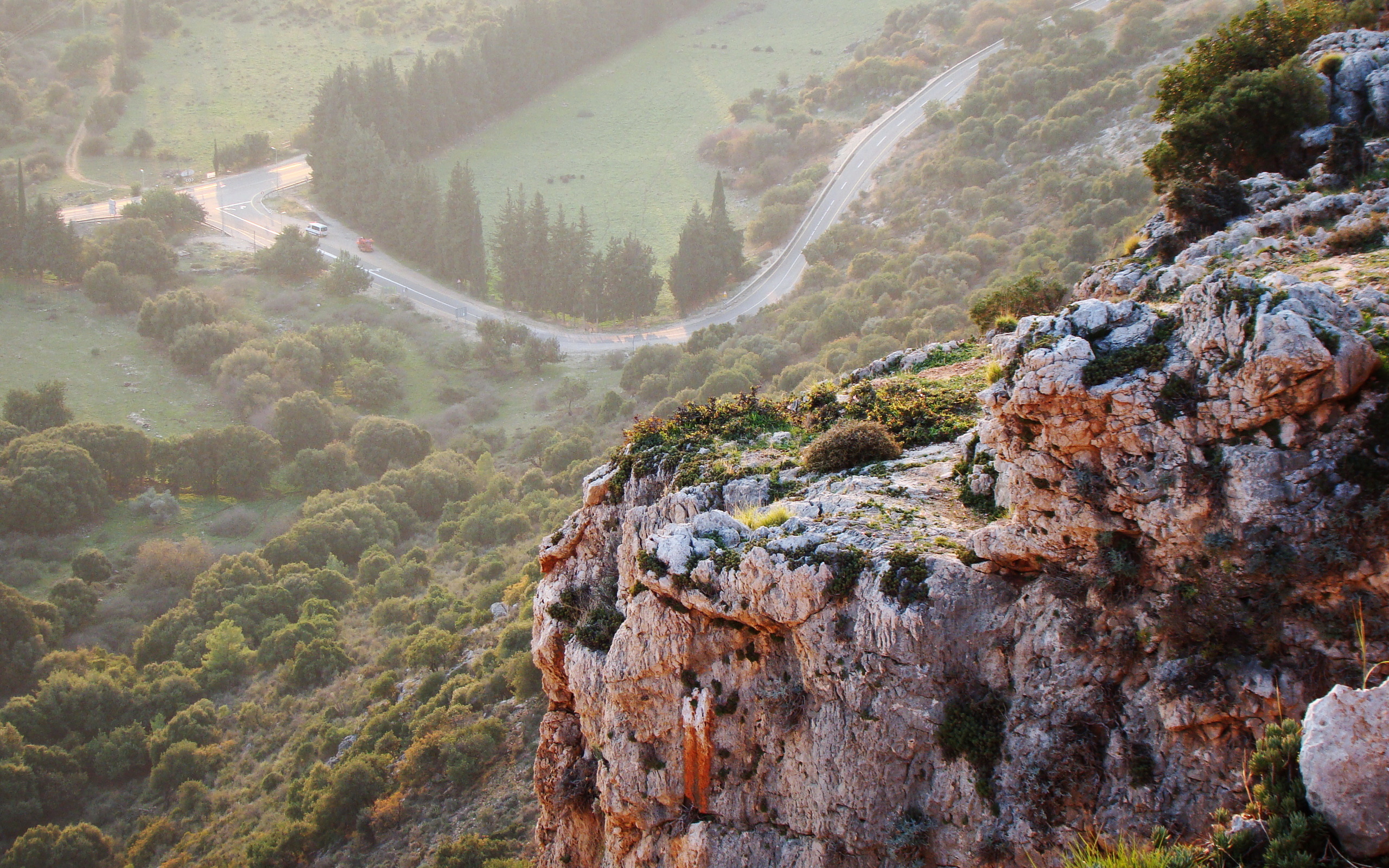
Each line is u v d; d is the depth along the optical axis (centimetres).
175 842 5956
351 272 17888
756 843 1623
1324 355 1109
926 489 1869
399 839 4653
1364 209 2242
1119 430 1252
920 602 1438
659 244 19762
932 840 1397
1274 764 992
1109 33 18450
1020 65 18500
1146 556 1264
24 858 5950
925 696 1424
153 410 14512
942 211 15688
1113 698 1279
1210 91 3419
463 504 11312
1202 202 2758
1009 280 11056
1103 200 12656
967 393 2467
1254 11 3469
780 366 13050
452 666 6488
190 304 16162
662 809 1794
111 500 12106
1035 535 1359
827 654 1530
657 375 14088
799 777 1573
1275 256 2127
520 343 16262
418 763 5047
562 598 2398
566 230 17538
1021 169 15575
